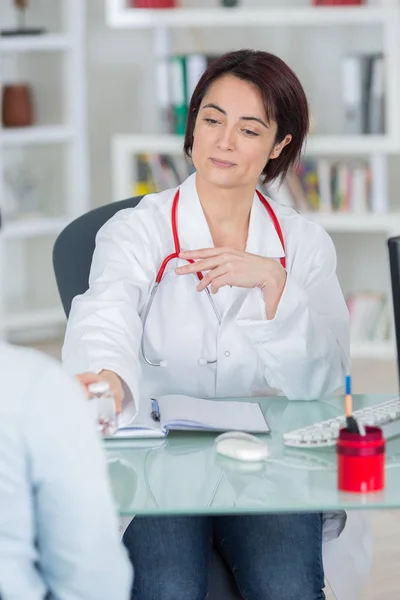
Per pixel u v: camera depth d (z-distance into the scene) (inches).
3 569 57.6
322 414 93.2
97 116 276.2
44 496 58.1
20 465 57.1
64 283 112.5
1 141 245.0
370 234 263.1
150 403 93.0
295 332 98.3
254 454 79.5
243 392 103.4
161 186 249.9
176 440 85.4
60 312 263.7
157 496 72.2
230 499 71.4
